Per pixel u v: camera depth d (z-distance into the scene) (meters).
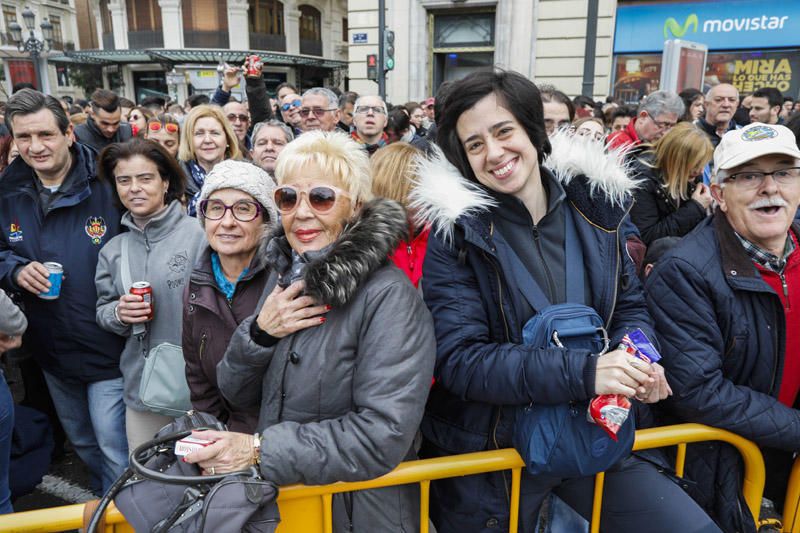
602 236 1.54
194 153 3.50
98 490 2.80
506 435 1.54
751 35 10.69
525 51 11.66
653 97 4.10
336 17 31.58
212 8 26.17
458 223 1.44
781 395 1.78
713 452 1.70
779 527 1.97
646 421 1.80
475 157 1.49
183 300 1.92
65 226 2.48
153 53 24.97
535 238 1.55
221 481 1.25
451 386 1.46
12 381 4.10
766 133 1.60
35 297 2.46
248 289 1.88
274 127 3.64
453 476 1.53
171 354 2.18
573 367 1.31
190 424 1.49
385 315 1.32
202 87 24.81
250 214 1.83
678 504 1.53
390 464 1.30
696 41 11.04
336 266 1.30
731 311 1.64
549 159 1.63
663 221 3.13
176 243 2.31
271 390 1.41
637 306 1.59
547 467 1.41
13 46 29.62
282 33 28.38
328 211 1.38
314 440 1.28
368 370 1.31
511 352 1.39
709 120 5.06
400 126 5.62
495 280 1.47
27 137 2.33
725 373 1.71
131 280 2.30
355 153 1.46
